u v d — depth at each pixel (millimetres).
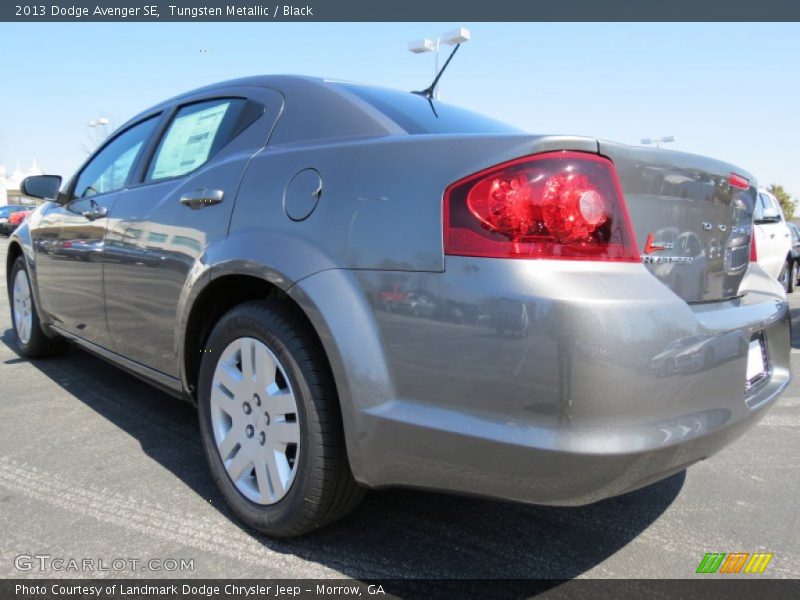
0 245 19328
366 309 1794
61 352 4484
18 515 2273
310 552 2094
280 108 2439
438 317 1675
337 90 2383
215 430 2305
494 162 1651
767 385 2215
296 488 1979
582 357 1532
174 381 2613
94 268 3119
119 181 3211
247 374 2158
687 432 1673
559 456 1547
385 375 1761
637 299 1604
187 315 2387
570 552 2162
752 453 3164
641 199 1836
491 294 1603
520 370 1576
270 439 2074
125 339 2938
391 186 1819
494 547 2172
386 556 2088
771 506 2559
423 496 2529
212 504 2385
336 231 1901
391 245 1771
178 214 2521
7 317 6191
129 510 2326
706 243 2107
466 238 1658
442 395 1684
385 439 1765
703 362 1732
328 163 2021
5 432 3072
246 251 2090
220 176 2408
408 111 2400
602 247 1633
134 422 3248
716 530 2348
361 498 2049
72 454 2826
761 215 9008
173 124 3006
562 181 1609
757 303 2285
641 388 1578
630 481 1628
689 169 1979
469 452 1649
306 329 1982
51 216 3781
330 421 1921
